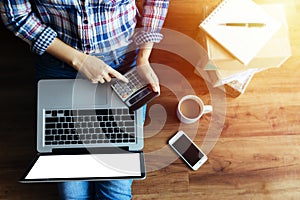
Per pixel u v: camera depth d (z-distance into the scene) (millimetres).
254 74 1557
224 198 1461
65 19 1096
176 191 1465
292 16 1594
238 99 1541
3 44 1561
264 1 1584
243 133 1513
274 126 1523
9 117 1514
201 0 1598
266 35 1252
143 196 1461
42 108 1182
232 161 1487
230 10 1289
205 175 1474
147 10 1178
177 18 1585
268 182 1475
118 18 1129
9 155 1487
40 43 1144
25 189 1456
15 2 1050
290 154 1501
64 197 1310
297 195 1466
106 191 1313
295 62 1568
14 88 1531
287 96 1547
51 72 1291
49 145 1175
